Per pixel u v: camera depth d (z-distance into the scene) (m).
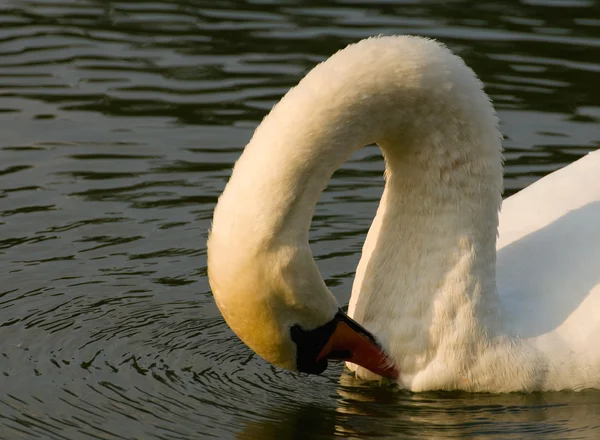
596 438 9.87
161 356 11.49
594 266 10.98
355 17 21.80
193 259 13.82
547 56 19.88
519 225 11.70
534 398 10.55
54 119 17.62
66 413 10.27
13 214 14.77
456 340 10.47
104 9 22.47
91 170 16.06
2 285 13.01
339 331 10.00
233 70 19.41
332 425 10.14
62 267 13.49
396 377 10.68
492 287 10.52
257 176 9.24
